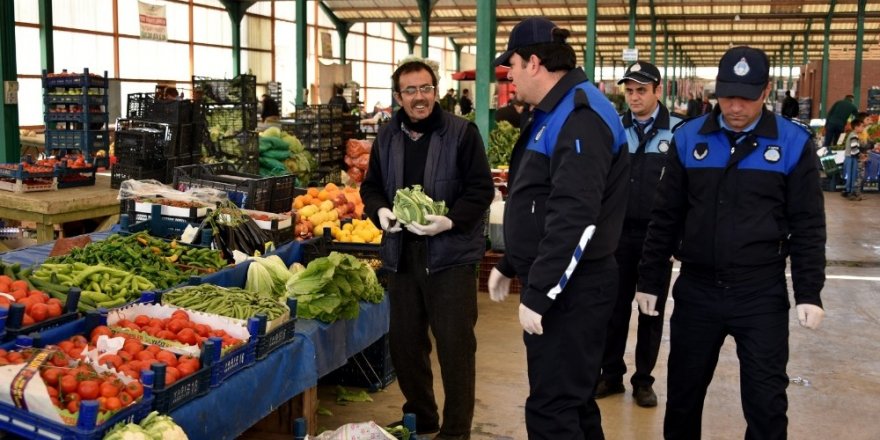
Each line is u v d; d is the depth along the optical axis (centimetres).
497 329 623
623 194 284
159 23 2059
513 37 280
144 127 753
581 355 279
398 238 376
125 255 400
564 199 262
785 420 311
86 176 769
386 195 386
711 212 314
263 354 328
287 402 377
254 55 2650
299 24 2152
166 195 488
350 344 414
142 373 261
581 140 264
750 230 309
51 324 299
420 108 367
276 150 860
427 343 396
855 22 2933
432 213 359
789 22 2955
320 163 964
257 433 381
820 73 3169
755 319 311
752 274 311
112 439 237
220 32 2467
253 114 841
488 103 903
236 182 529
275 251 460
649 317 458
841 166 1622
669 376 335
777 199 310
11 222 797
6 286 312
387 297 466
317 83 2950
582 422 304
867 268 889
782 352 311
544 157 277
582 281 276
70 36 1888
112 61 2020
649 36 3547
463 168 374
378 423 434
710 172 315
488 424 435
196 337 312
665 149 435
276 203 550
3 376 244
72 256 398
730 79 298
